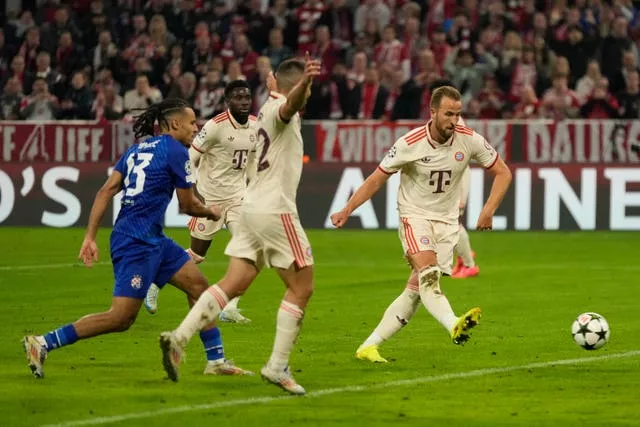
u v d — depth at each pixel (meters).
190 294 20.53
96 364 21.97
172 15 58.88
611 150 50.09
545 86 54.69
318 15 59.03
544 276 37.72
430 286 21.36
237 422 17.11
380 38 58.06
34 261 41.38
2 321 28.02
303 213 51.44
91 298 32.31
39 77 56.56
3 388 19.53
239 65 54.56
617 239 48.53
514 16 58.00
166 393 19.17
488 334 26.08
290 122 18.86
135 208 19.97
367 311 29.98
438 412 17.94
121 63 57.34
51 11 61.31
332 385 20.05
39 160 52.03
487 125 50.38
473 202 50.12
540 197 50.50
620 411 18.05
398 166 21.75
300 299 18.98
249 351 23.81
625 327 27.08
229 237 50.31
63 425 16.81
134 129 20.86
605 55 55.59
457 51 55.22
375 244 47.19
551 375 21.06
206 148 29.31
